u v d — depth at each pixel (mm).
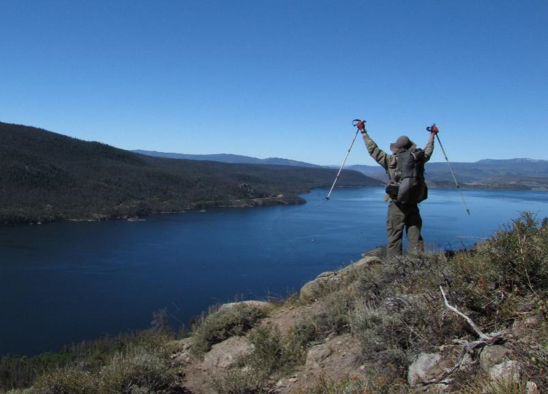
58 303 44625
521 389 2271
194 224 105500
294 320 5883
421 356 3234
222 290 48000
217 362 5574
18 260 61562
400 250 5551
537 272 3475
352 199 180625
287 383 4383
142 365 5160
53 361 15797
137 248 73000
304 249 67125
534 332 2861
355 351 4281
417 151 5324
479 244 5195
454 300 3576
